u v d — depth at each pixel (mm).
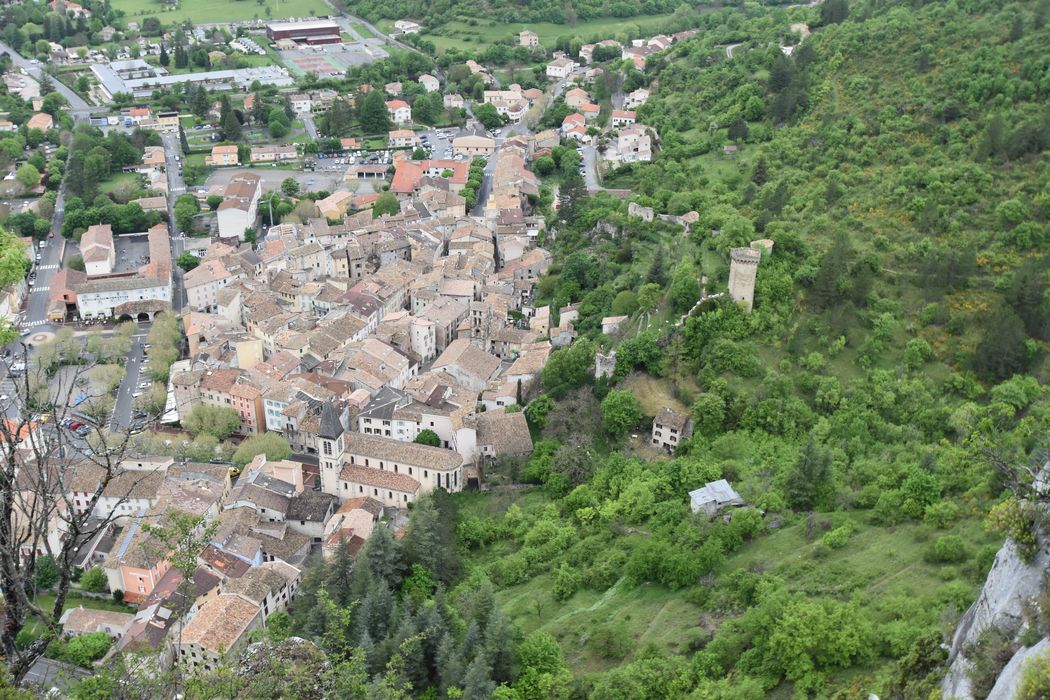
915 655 99688
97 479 193375
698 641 133875
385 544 159625
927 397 189375
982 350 196000
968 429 175625
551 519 179750
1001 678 75750
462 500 196625
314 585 157875
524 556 168625
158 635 152500
